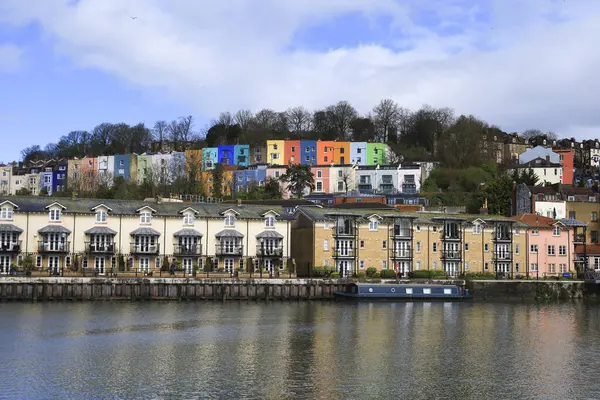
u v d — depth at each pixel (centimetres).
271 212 11856
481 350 7225
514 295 12094
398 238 12425
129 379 5791
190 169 18738
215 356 6644
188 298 10425
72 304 9594
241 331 7925
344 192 18212
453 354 6994
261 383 5759
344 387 5703
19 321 8106
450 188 18538
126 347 6931
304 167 18075
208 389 5562
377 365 6444
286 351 6925
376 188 18738
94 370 6038
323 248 11981
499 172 19388
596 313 10244
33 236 10556
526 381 6012
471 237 12962
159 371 6053
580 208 14700
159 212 11262
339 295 11100
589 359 6894
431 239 12725
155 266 11175
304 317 9075
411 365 6481
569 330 8581
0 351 6600
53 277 9950
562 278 12762
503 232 13162
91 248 10769
